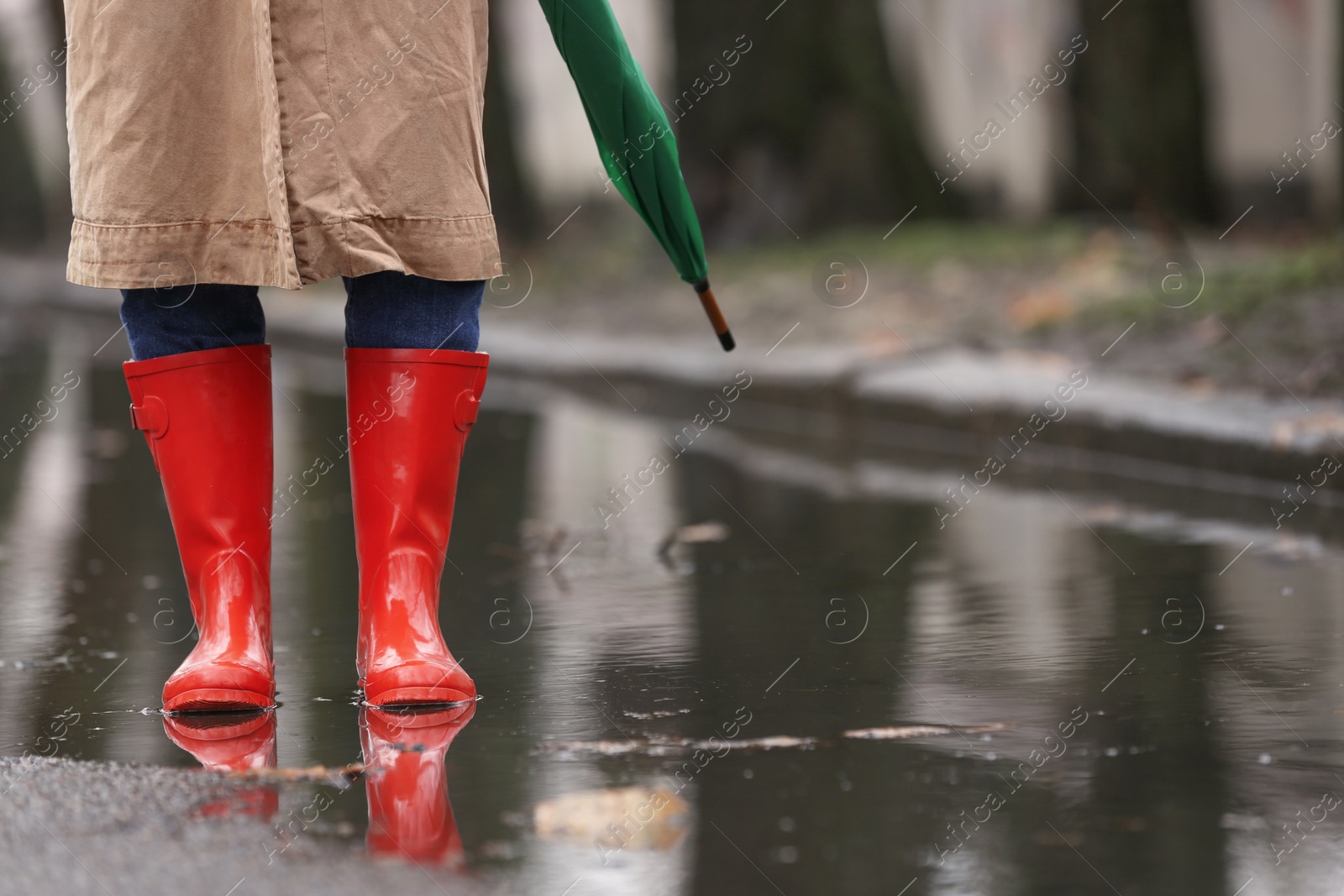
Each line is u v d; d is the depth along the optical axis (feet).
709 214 104.63
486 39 22.79
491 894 14.26
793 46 103.50
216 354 22.21
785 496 43.29
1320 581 29.30
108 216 21.39
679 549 35.70
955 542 35.22
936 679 22.71
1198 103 107.86
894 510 40.34
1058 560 32.50
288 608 29.48
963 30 150.82
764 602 29.19
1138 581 29.94
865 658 24.27
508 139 136.56
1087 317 61.72
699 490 45.11
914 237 94.63
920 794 17.04
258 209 21.26
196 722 21.17
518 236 136.77
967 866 14.92
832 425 58.59
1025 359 57.00
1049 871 14.75
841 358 60.95
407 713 21.39
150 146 21.24
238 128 21.30
